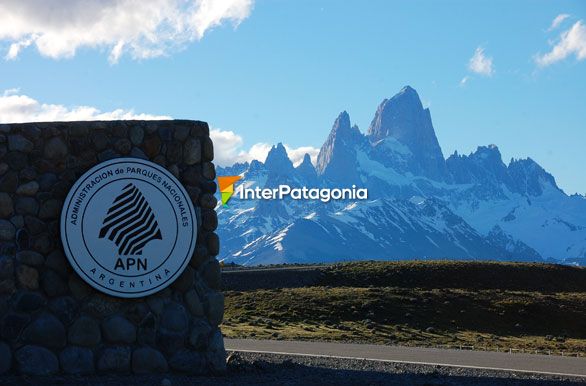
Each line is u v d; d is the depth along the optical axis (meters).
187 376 15.59
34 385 13.54
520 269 93.56
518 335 62.09
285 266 109.81
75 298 15.05
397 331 55.16
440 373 18.50
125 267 15.36
